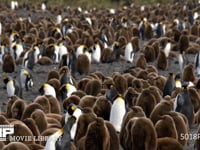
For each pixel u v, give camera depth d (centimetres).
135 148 3269
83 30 10581
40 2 17750
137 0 18350
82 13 14888
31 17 14362
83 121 3550
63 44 8481
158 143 3275
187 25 11962
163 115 3581
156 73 6088
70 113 3788
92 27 11881
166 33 10150
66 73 5500
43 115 3750
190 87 4566
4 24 12219
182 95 4106
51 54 7994
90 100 4347
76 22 12150
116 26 11825
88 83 5203
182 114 3859
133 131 3266
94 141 3259
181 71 6912
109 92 4641
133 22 12694
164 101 3888
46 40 9088
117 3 18212
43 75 6825
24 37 9544
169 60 7856
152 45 7838
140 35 10675
